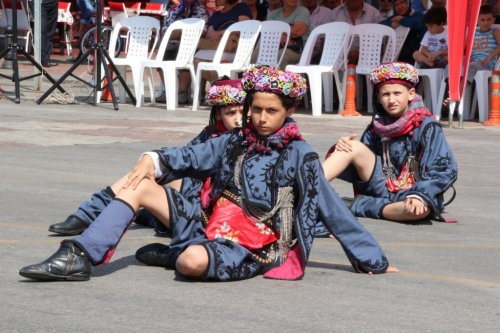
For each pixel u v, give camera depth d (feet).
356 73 81.87
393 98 37.76
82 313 23.54
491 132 71.67
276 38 82.58
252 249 27.45
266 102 26.58
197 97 82.07
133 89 97.60
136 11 130.93
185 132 65.00
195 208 28.12
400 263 30.58
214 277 26.73
